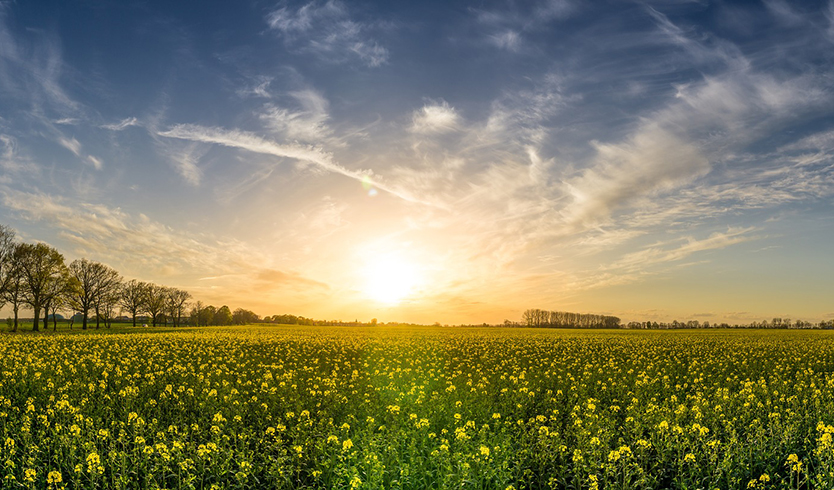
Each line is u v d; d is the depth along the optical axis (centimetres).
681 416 1396
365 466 999
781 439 1155
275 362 2859
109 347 3653
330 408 1549
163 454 1016
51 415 1405
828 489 914
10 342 4128
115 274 8694
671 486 1041
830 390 1822
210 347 3734
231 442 1252
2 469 1035
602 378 2264
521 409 1570
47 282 7119
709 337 6169
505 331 8719
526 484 1027
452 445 1162
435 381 2088
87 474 1030
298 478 1044
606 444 1134
